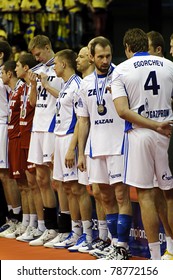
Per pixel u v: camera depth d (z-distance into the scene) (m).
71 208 16.25
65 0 25.11
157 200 14.12
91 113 14.85
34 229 17.58
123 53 26.28
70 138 15.97
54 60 16.27
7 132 18.38
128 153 13.23
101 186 14.85
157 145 13.12
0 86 18.36
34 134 16.91
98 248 15.51
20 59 17.38
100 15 25.12
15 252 16.30
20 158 17.62
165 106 13.27
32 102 17.02
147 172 13.12
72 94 15.94
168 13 26.98
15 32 25.56
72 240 16.34
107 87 14.41
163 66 13.34
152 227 13.16
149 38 14.70
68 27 25.19
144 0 27.12
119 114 13.12
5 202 19.12
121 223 14.38
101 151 14.59
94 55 14.54
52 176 16.95
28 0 25.25
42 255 15.83
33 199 17.64
